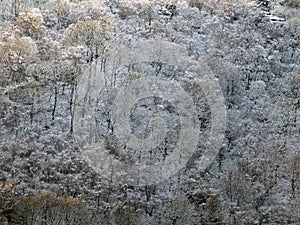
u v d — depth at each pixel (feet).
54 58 228.02
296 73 252.42
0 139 194.08
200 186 190.08
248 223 175.83
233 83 236.63
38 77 218.38
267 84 247.70
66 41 241.14
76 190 180.24
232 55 253.03
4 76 212.84
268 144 209.97
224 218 177.58
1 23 252.83
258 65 254.88
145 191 189.78
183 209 177.17
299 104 231.71
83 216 167.12
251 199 187.21
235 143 211.61
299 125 222.89
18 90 210.18
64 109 213.66
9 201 167.22
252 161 200.75
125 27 265.54
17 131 199.00
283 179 193.47
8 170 181.98
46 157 190.08
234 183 187.83
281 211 182.50
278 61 262.67
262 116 228.02
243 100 233.35
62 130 205.16
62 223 164.96
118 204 179.42
